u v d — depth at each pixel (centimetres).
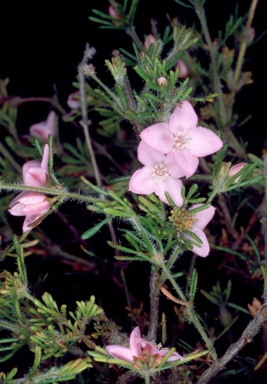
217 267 30
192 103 26
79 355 26
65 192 22
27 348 27
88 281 30
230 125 30
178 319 27
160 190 22
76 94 29
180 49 23
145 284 30
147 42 27
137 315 27
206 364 26
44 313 22
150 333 23
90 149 27
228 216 29
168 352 20
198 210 21
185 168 21
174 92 21
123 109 22
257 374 27
